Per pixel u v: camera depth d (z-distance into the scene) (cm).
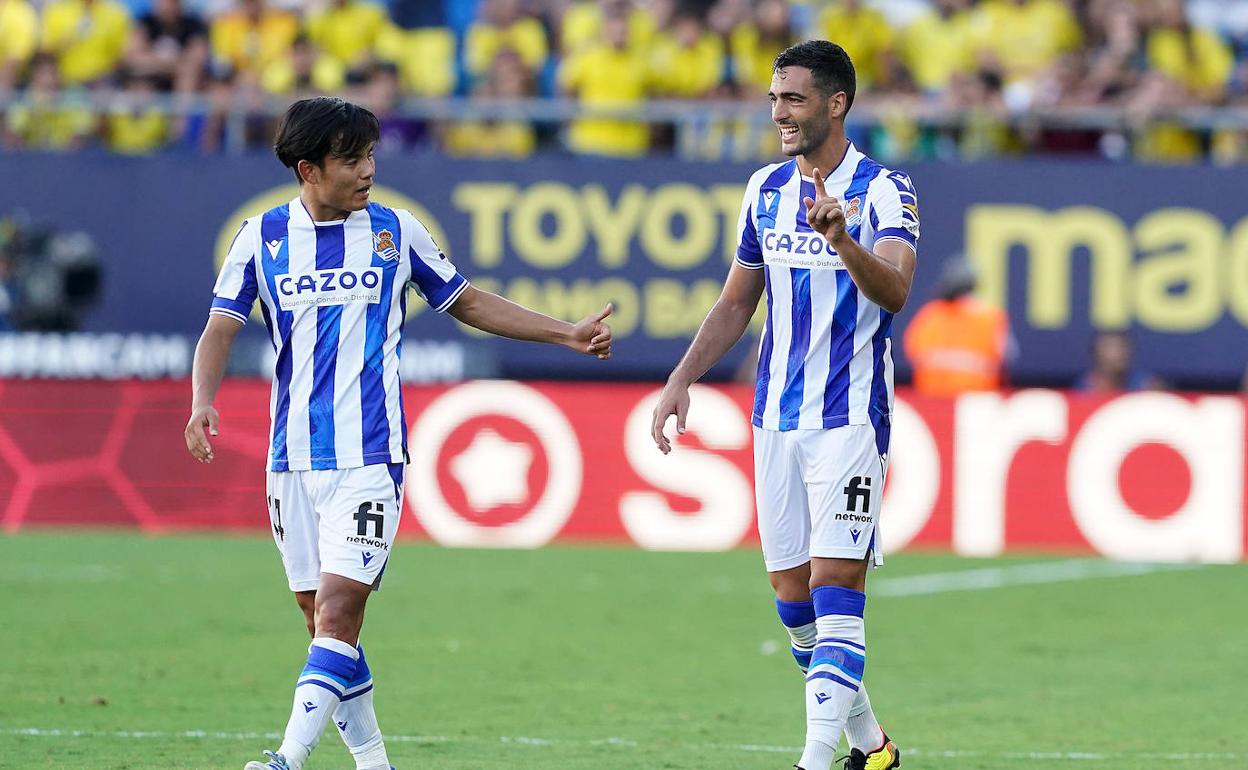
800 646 1981
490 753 2173
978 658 2997
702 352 1958
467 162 4934
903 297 1770
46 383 4750
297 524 1794
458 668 2833
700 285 4903
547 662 2902
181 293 4997
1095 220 4812
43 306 5006
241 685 2634
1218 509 4347
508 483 4544
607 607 3525
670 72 5319
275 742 2209
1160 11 5444
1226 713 2508
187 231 4991
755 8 5462
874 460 1850
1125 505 4384
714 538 4475
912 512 4462
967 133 5047
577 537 4531
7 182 5006
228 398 4681
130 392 4725
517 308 1852
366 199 1791
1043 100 5212
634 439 4519
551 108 5081
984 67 5222
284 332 1780
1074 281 4825
